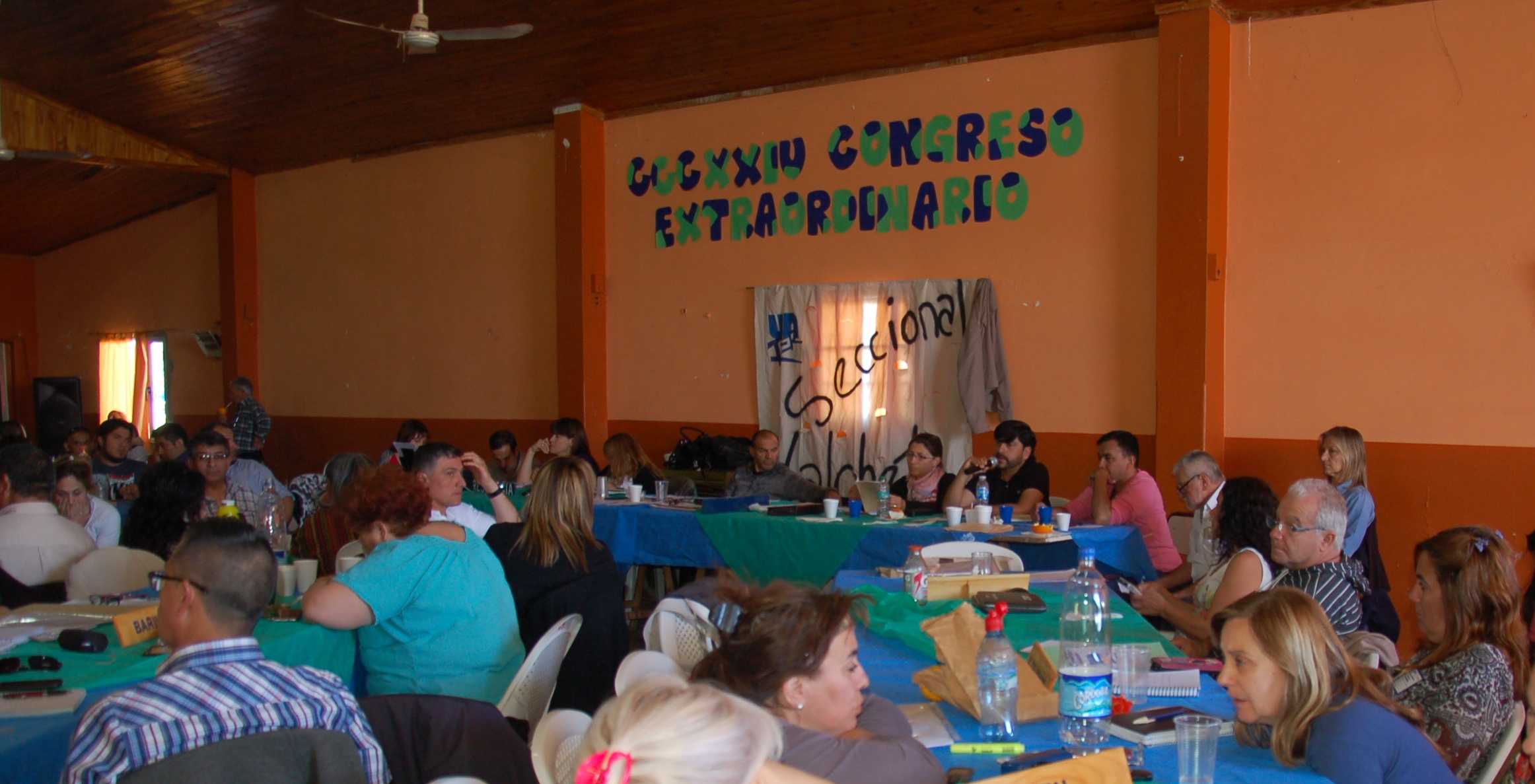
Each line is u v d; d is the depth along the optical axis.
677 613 2.90
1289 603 1.99
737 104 7.94
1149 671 2.54
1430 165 5.59
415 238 9.91
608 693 3.48
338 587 2.90
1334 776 1.85
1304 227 5.93
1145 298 6.36
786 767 1.19
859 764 1.73
